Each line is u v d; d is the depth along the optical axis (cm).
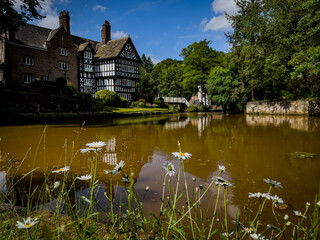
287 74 1752
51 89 2073
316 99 1714
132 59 3625
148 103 3619
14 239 114
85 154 518
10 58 2442
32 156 488
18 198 243
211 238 177
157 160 467
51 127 1130
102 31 3797
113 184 316
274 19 1633
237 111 2975
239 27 2291
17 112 1478
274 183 107
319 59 1261
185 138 771
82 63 3316
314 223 110
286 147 593
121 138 771
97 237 117
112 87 3347
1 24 1381
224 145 632
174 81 5050
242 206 246
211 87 2816
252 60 1942
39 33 2914
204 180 337
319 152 527
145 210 229
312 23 1274
